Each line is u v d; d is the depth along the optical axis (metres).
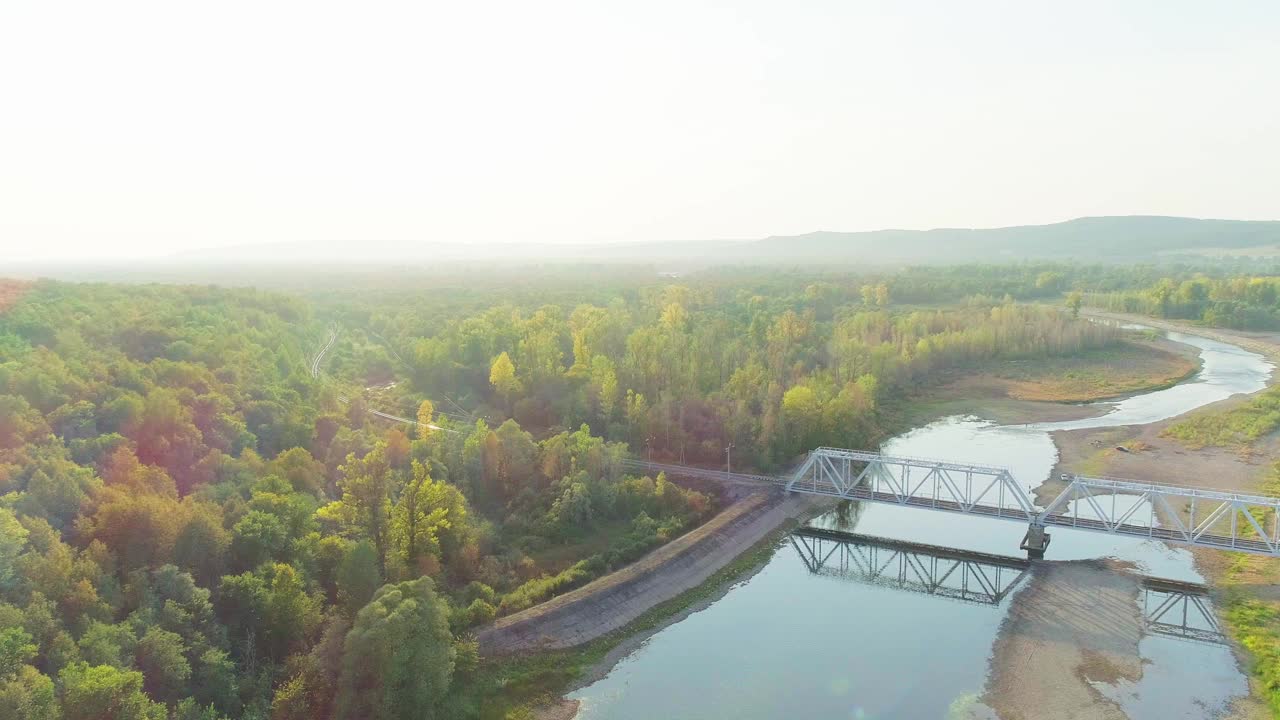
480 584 86.69
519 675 75.44
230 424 111.94
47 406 101.06
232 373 132.50
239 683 64.25
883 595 95.44
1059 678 75.75
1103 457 145.50
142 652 60.44
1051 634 84.00
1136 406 186.38
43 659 57.16
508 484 113.69
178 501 87.31
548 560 98.00
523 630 80.75
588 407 144.75
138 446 97.00
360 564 74.75
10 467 79.88
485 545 96.88
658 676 77.50
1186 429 158.00
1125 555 103.19
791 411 138.75
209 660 62.81
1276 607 85.75
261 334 181.75
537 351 169.12
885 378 195.50
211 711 58.72
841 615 90.38
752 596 95.69
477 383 175.62
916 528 117.31
